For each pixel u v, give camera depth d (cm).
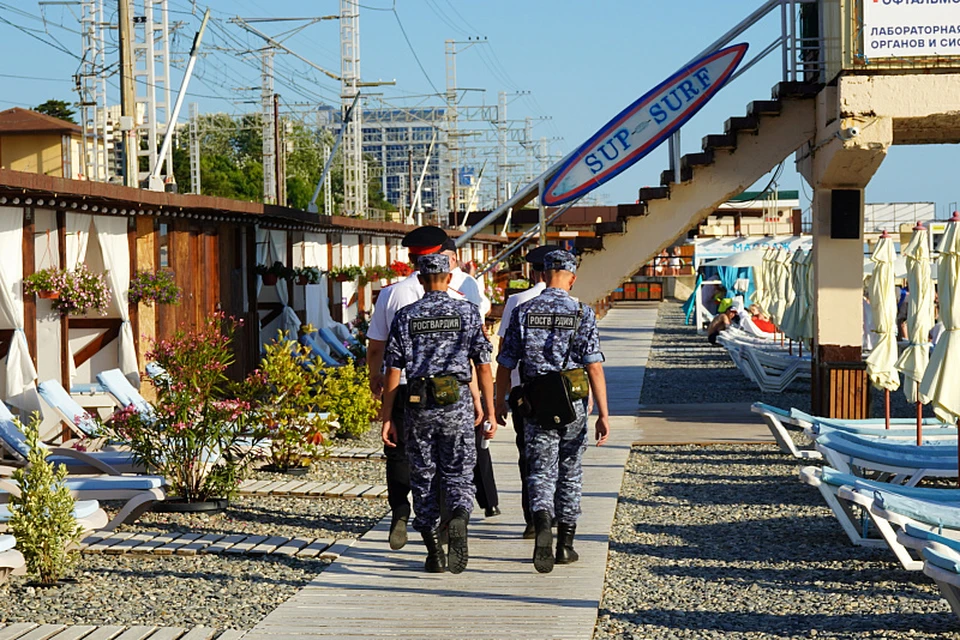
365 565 858
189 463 1085
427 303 795
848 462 1088
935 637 677
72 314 1520
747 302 4778
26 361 1386
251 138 10669
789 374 2219
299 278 2352
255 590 795
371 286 3356
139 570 855
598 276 1708
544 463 805
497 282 3841
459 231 4644
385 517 1052
